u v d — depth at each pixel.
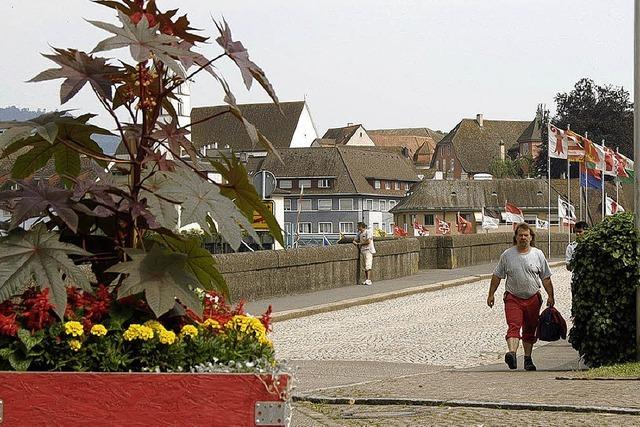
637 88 22.73
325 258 51.78
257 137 8.54
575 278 22.92
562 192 189.25
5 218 8.21
